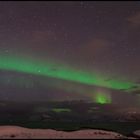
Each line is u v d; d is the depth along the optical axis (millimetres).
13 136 29953
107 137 32156
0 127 38875
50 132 35906
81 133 35906
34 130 37906
